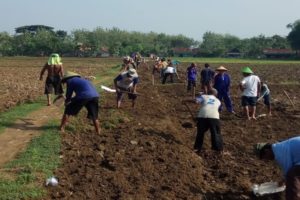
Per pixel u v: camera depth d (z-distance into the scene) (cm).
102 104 2012
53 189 951
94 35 15088
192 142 1463
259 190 1006
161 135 1470
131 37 15812
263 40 15862
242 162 1268
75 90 1378
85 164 1118
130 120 1667
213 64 7269
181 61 8562
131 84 1891
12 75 4122
